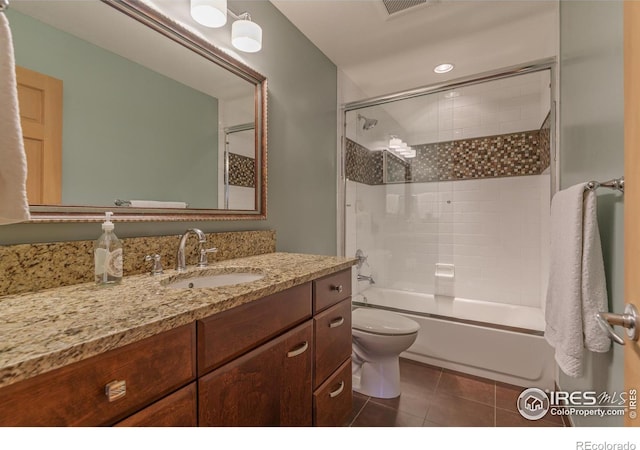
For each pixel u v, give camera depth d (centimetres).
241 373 80
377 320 183
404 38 195
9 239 78
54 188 86
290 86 181
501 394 171
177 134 120
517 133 247
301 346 103
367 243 276
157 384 60
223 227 141
